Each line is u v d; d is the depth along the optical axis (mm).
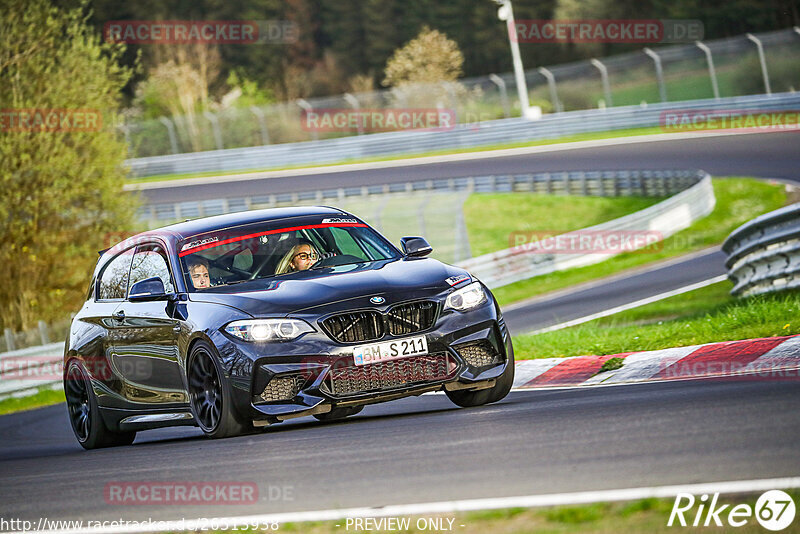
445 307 19312
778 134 106750
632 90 141500
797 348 21547
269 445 17453
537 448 13852
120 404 23047
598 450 13148
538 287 64938
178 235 22688
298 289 19578
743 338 24500
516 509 10539
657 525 9359
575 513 10070
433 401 24359
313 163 138625
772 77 130250
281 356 18594
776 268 35656
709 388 17969
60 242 67500
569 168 105938
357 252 21953
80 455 22078
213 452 17562
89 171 67312
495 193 102688
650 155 105938
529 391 23406
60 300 67938
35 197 65688
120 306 23219
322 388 18438
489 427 16359
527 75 145375
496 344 19906
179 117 158000
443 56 185125
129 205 70375
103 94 68625
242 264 21531
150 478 15602
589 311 48656
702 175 84500
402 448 15305
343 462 14703
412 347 18875
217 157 142625
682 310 43188
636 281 57625
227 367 18922
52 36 67312
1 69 65688
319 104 152625
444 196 104500
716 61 136125
